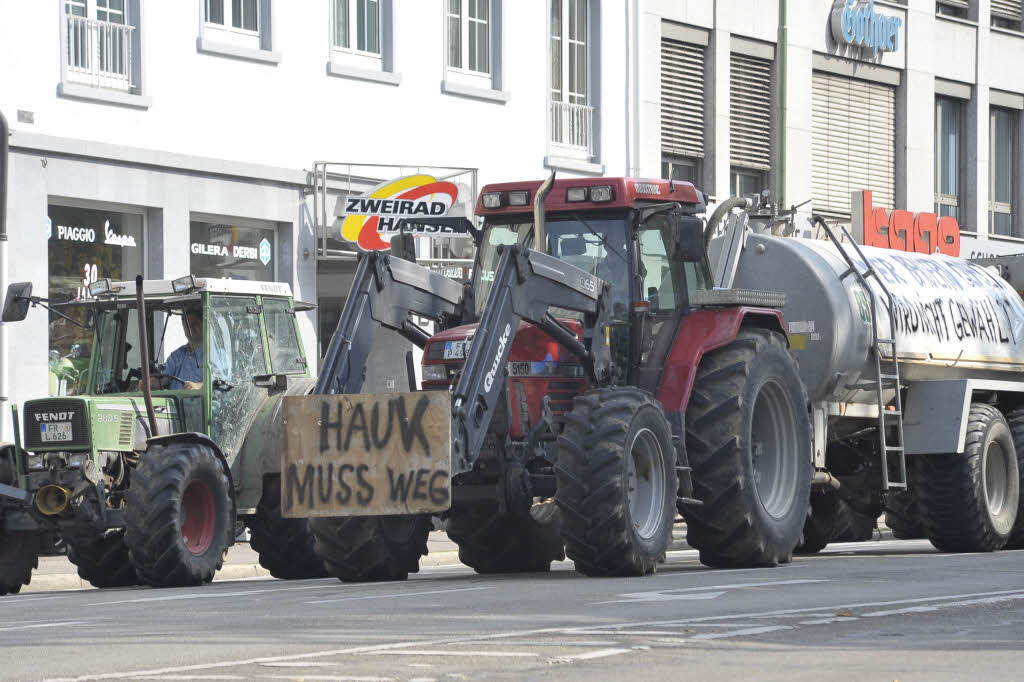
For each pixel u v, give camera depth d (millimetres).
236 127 61844
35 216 55562
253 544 39562
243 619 25016
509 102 71562
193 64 60500
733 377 35281
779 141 72562
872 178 91250
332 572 34000
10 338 54438
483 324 31859
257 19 63188
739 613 24891
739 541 35125
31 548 38000
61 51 56469
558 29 74438
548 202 36094
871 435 44438
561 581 31484
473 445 31078
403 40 67625
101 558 39000
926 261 47625
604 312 35031
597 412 32031
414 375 35344
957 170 97562
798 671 19109
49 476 36156
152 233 59562
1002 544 45688
